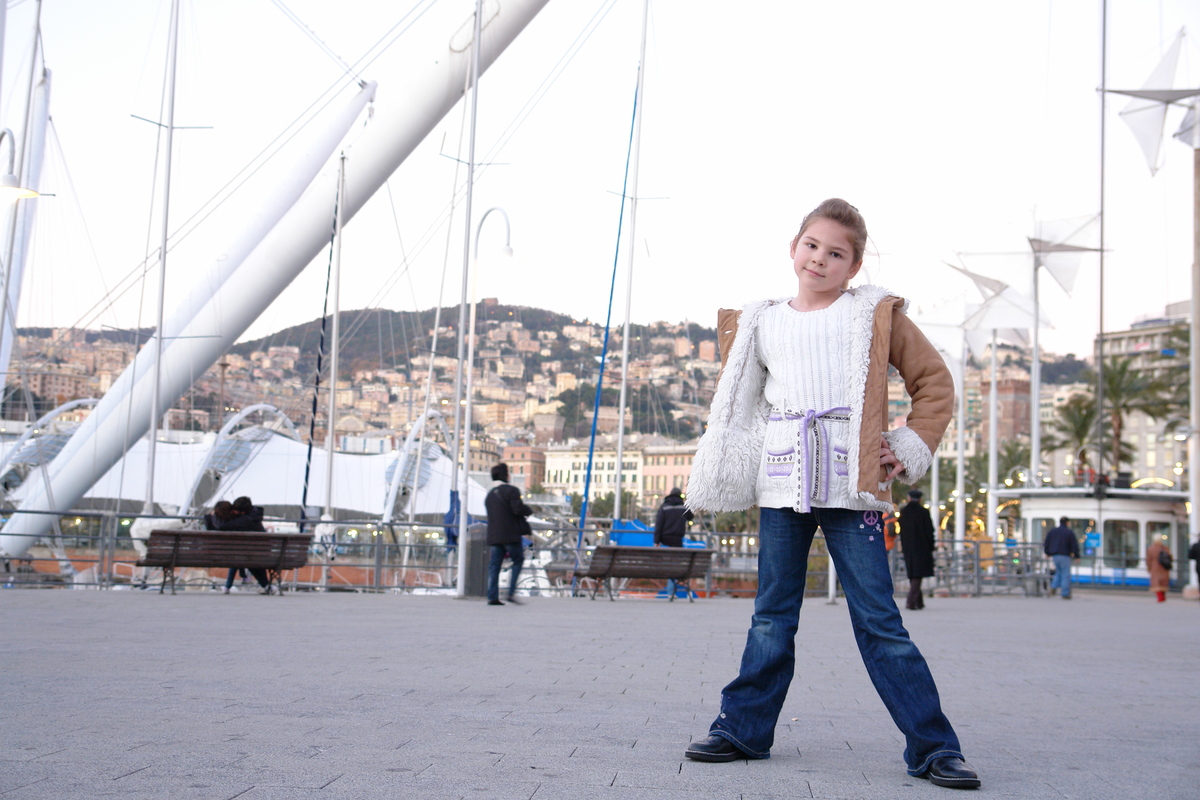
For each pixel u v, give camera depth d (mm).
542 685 6051
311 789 3084
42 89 31500
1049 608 19109
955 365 48031
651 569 17250
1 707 4625
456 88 26172
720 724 3811
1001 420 193625
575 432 137250
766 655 3777
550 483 135625
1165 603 23844
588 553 20516
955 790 3352
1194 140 31297
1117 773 3814
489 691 5676
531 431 138375
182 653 7199
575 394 138500
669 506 17906
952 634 11891
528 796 3070
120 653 7098
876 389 3607
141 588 16922
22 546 22516
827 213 3783
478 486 47750
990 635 11875
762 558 3820
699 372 90250
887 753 4059
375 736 4066
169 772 3283
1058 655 9531
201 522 18656
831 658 8531
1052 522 35719
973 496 82562
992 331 44625
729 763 3711
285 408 54906
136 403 28469
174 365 28203
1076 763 4016
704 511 3861
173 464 43156
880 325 3658
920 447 3545
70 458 28812
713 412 3830
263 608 12562
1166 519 34375
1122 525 34531
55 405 39344
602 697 5594
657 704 5375
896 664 3553
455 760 3605
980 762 3961
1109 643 11141
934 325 48500
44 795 2939
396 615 12000
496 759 3645
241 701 4965
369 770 3391
